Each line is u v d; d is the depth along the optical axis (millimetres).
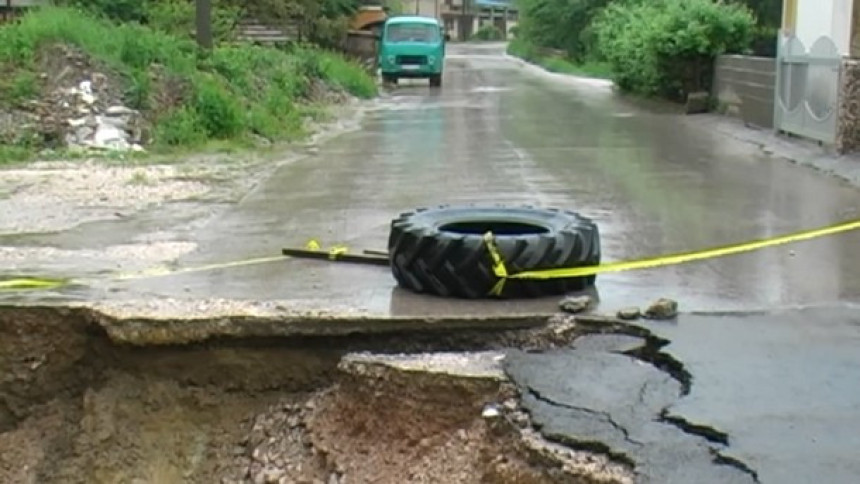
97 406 5371
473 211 6324
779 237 7688
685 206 9102
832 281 6320
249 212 8898
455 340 5316
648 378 4680
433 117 19406
